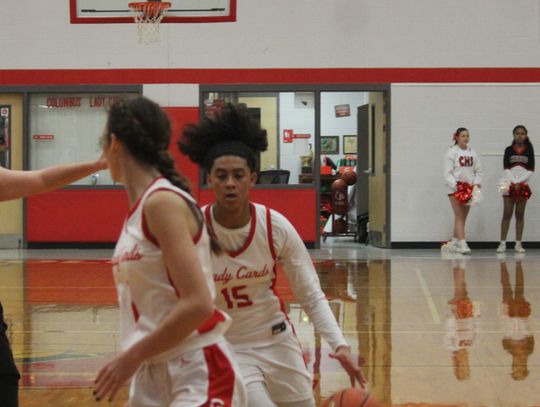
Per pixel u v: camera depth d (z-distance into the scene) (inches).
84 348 360.2
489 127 775.7
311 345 362.9
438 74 775.1
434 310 454.0
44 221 778.8
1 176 175.9
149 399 137.9
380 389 290.7
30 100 783.7
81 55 776.3
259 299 179.6
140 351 129.4
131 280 135.3
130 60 776.3
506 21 774.5
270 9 775.1
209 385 135.4
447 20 774.5
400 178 777.6
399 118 776.3
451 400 276.4
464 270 622.2
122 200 778.8
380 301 482.9
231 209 173.6
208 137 177.3
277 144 786.8
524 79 775.1
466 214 741.3
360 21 775.1
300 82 778.2
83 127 785.6
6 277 589.0
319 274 604.4
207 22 774.5
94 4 772.0
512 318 429.4
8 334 390.6
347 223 880.3
